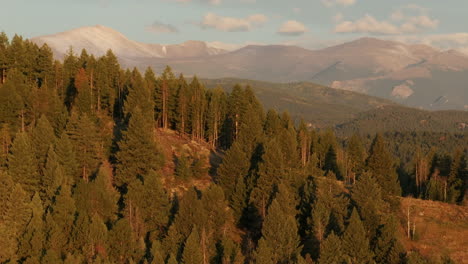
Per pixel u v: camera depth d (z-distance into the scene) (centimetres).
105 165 7525
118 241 5188
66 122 7906
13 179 5841
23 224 5175
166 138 9669
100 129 8006
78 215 5375
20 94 7994
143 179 6800
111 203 5803
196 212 5781
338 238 5347
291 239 5647
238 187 7069
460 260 6244
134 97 9206
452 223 7325
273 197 6738
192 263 4991
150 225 5938
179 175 7619
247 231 6812
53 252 4619
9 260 4747
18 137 6044
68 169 6412
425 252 6400
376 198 6781
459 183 9650
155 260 4741
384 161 8244
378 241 5734
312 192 6881
